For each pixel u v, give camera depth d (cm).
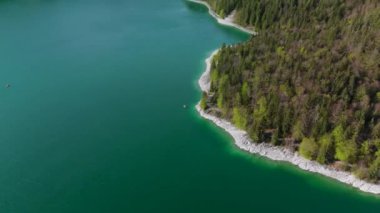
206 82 15000
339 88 11581
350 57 12800
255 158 11206
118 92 14500
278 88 12288
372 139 10544
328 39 14162
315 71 12362
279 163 10994
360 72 12006
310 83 12044
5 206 9731
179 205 9819
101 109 13488
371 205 9800
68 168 10894
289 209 9750
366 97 11138
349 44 13562
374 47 12888
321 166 10669
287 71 12775
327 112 10938
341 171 10462
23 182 10425
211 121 12700
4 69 15862
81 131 12369
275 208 9781
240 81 13300
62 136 12144
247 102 12406
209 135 12169
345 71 11981
